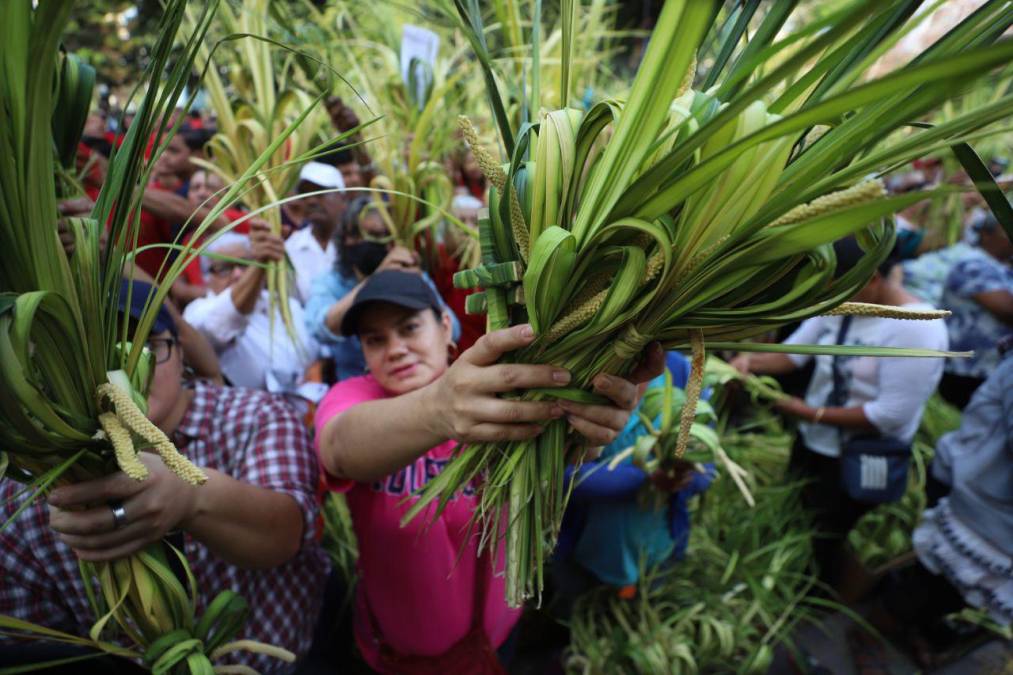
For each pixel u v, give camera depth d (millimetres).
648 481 1790
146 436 727
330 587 1911
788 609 2289
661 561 2070
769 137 547
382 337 1391
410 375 1379
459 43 2840
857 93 475
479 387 849
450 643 1468
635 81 626
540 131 775
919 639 2371
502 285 853
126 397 781
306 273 2686
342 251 2285
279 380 2289
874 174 712
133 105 4734
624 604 2135
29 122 654
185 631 993
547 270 733
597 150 801
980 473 2012
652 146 673
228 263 2352
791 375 2859
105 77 5129
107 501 885
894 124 615
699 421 1650
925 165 4348
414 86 2471
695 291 760
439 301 1515
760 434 3221
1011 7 606
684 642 2057
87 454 841
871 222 592
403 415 1022
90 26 5141
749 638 2299
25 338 686
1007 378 1946
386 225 2221
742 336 849
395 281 1386
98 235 836
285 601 1304
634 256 711
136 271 1406
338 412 1344
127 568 948
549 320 799
